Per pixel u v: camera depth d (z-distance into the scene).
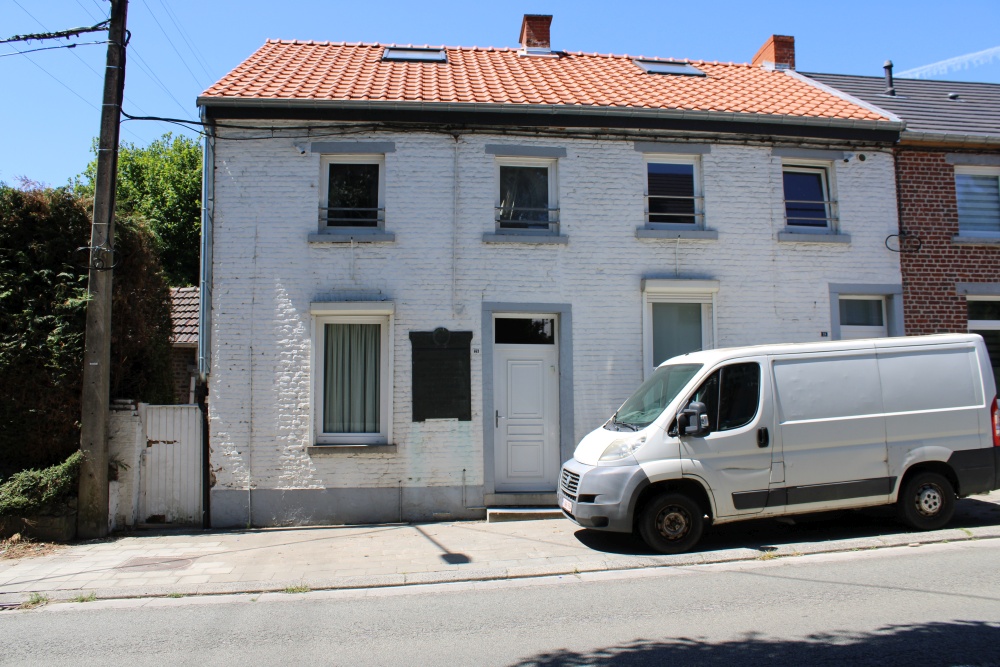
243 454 9.54
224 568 7.31
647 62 13.99
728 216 10.67
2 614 6.02
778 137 10.85
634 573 6.77
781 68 14.84
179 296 15.52
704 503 7.42
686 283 10.30
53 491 8.41
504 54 13.76
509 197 10.52
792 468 7.44
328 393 9.98
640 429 7.46
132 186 24.41
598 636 5.03
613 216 10.42
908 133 10.98
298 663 4.68
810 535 7.92
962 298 11.12
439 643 5.01
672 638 4.91
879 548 7.27
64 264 9.20
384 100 9.88
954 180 11.37
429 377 9.84
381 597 6.34
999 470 7.89
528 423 10.16
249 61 11.79
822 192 11.23
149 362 10.32
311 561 7.55
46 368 8.88
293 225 9.90
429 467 9.72
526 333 10.36
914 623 5.00
